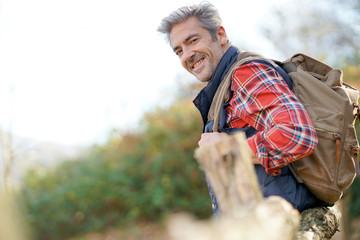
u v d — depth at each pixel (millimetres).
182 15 2088
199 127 6500
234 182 1218
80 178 7055
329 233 1837
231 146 1229
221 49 2139
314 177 1737
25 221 6301
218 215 1889
